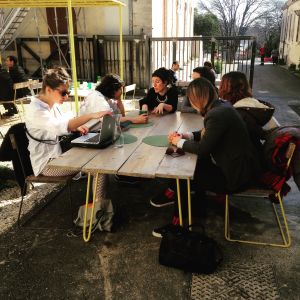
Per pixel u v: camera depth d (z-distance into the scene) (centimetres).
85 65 1272
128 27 1231
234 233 316
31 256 286
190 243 261
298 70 2194
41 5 755
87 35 1259
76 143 300
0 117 801
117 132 321
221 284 252
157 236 310
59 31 1277
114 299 240
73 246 299
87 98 384
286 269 268
